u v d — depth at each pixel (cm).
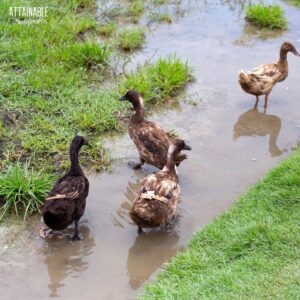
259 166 989
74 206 799
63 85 1168
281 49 1157
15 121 1059
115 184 941
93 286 746
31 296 726
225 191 923
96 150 1003
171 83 1193
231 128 1097
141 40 1397
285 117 1138
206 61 1319
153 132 948
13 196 869
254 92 1139
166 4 1602
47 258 790
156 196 784
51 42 1312
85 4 1530
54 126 1050
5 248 802
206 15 1550
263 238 744
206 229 798
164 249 813
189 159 1002
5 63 1216
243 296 649
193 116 1128
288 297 639
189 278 709
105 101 1127
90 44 1272
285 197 835
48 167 950
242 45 1397
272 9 1490
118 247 816
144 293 705
